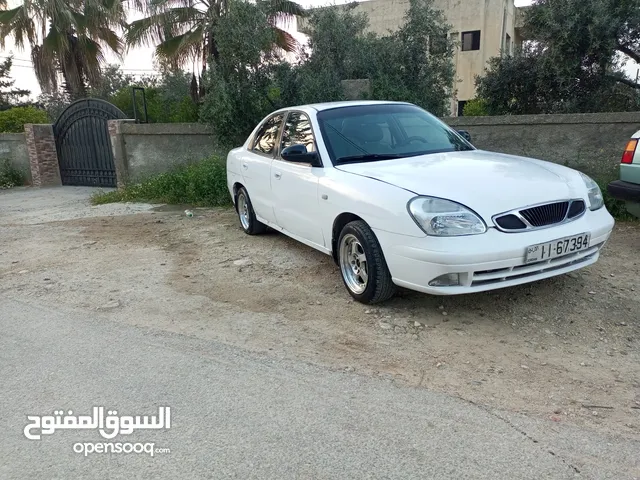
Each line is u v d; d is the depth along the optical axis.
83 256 6.32
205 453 2.57
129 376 3.34
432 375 3.18
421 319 3.95
